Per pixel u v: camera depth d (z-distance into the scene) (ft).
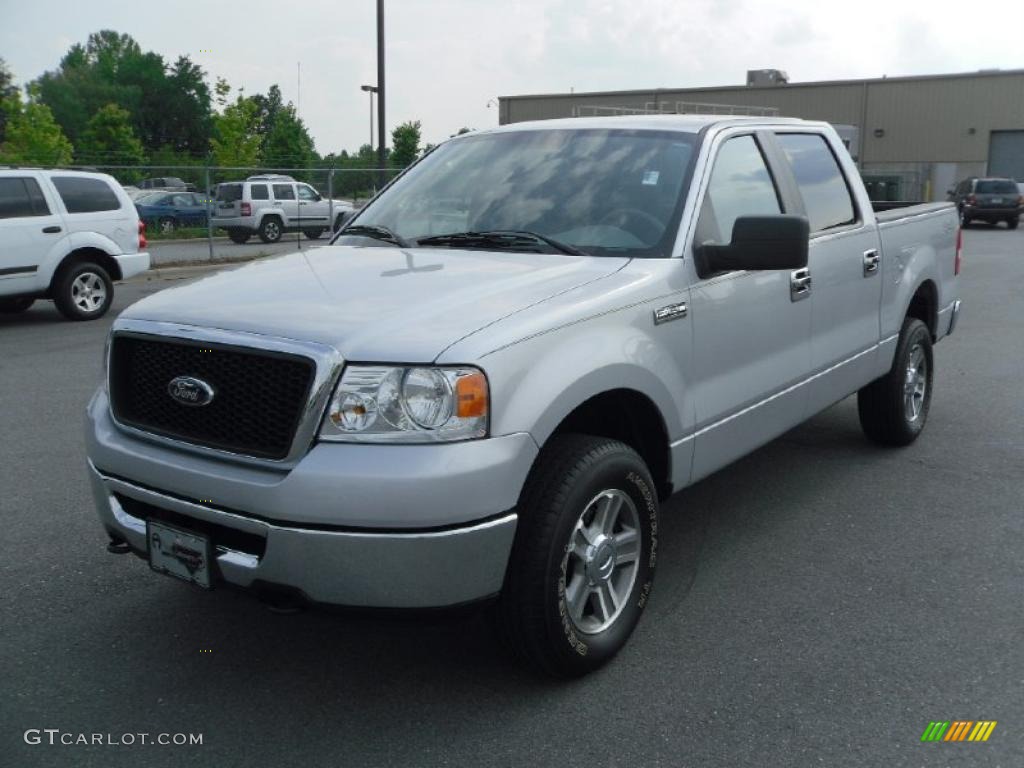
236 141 140.26
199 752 9.97
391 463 9.42
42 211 40.11
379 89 74.08
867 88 154.81
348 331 9.88
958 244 22.39
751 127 15.37
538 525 10.36
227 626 12.71
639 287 11.87
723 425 13.47
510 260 12.53
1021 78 145.48
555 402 10.31
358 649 12.12
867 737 10.18
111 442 11.08
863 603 13.37
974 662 11.74
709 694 11.03
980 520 16.52
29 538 15.67
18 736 10.23
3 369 30.22
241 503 9.78
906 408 20.26
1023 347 32.68
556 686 11.23
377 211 15.26
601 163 14.17
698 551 15.24
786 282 14.67
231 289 11.60
